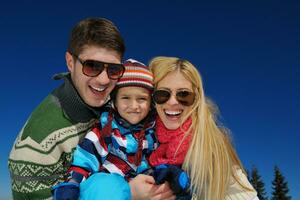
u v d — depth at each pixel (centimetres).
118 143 99
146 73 102
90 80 92
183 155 103
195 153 103
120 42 94
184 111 104
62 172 95
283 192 984
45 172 93
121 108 100
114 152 99
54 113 93
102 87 93
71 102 93
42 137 91
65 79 94
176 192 92
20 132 97
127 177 100
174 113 103
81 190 87
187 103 103
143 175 92
